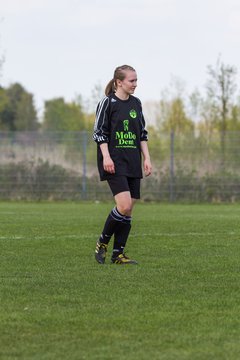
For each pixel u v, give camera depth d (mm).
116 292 12117
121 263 15445
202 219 28094
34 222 26281
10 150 47875
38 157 47750
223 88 57469
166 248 18109
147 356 8531
